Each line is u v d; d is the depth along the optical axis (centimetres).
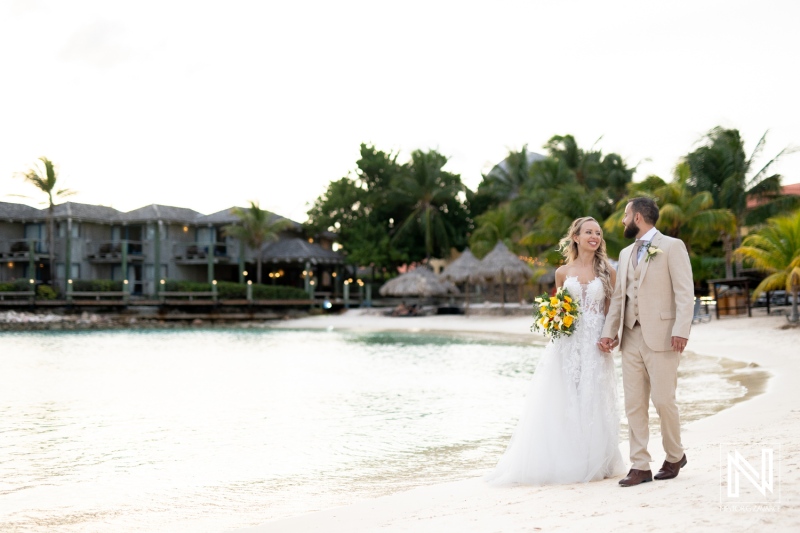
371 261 5122
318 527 466
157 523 533
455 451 802
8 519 551
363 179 5662
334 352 2358
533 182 5228
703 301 3419
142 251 5228
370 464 744
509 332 3319
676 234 3344
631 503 416
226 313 4725
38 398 1274
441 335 3316
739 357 1728
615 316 511
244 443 862
